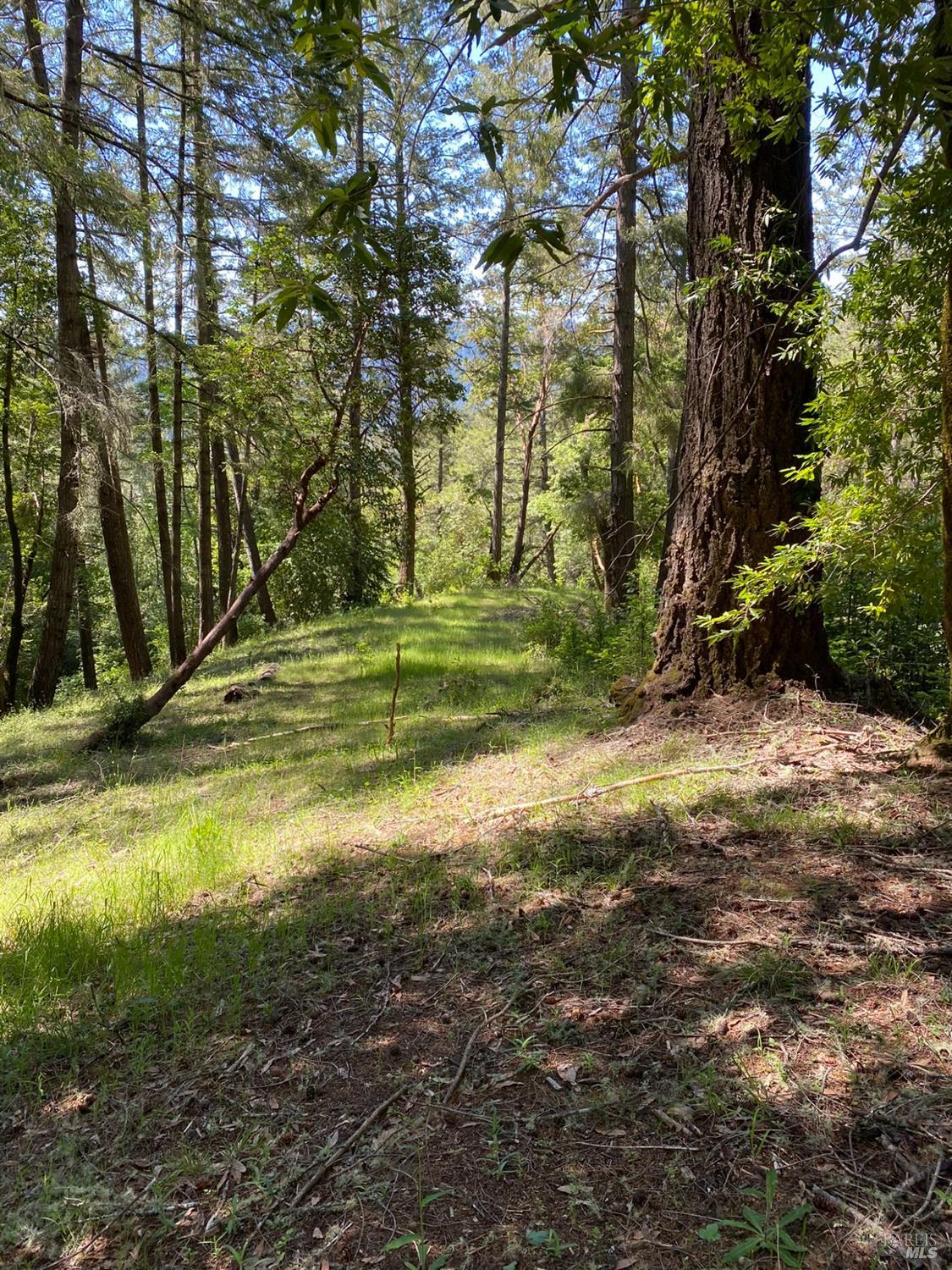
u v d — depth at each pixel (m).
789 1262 1.58
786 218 4.99
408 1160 2.05
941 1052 2.10
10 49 11.34
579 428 22.80
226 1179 2.08
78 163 10.12
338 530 19.70
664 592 5.82
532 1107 2.17
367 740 7.74
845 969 2.51
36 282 13.11
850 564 4.11
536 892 3.43
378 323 13.54
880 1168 1.79
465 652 12.35
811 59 2.82
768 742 4.77
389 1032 2.63
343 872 4.17
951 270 3.47
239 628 23.33
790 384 5.12
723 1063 2.19
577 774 4.95
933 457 4.07
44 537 20.62
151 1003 3.00
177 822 5.96
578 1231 1.76
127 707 9.55
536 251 14.92
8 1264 1.92
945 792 3.65
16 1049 2.85
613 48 2.10
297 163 11.89
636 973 2.70
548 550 34.81
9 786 8.40
